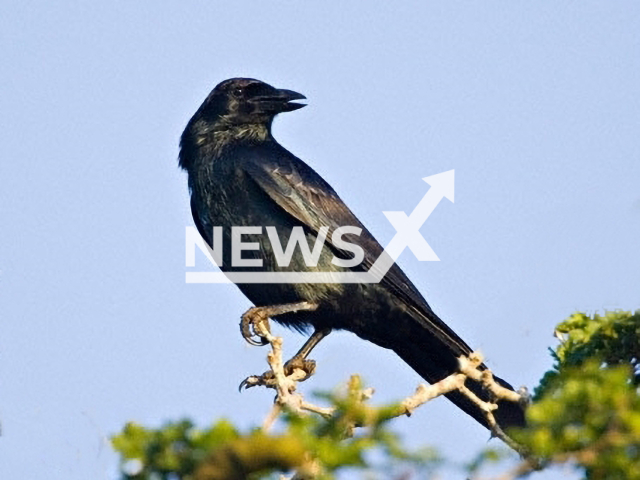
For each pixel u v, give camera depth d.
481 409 9.73
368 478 6.82
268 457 6.78
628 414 6.84
